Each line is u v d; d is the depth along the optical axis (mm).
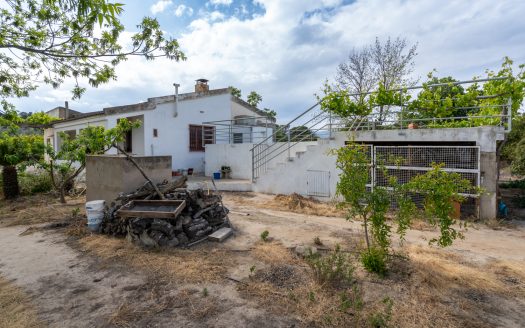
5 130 9984
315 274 3592
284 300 3146
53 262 4254
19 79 5957
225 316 2885
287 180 9867
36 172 11906
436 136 7418
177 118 13570
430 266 3914
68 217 6848
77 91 6027
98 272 3912
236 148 13398
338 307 2992
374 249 3826
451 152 7199
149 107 12227
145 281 3635
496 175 7113
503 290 3365
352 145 3975
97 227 5699
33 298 3250
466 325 2709
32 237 5453
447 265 3975
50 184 10977
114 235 5395
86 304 3129
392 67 18344
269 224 6359
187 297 3242
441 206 3357
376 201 3670
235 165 13438
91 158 7312
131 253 4516
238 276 3748
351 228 6055
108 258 4359
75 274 3857
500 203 7293
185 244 4926
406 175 7613
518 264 4113
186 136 14023
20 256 4500
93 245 4902
